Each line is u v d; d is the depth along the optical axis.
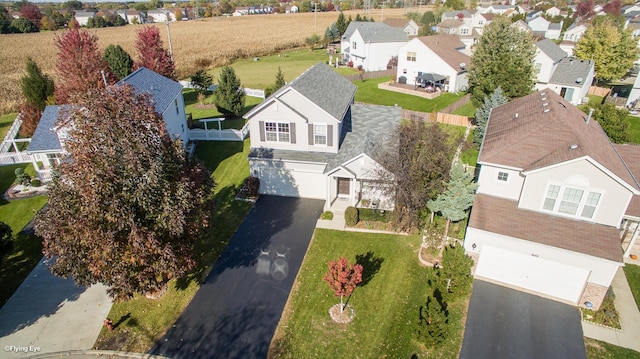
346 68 70.31
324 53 86.81
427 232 22.34
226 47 89.31
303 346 16.98
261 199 27.98
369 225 24.70
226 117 43.22
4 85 55.38
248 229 24.59
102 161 14.71
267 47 90.19
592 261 18.11
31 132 37.44
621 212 19.06
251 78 63.50
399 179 22.09
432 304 17.25
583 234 19.16
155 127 16.70
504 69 40.41
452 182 22.39
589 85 54.12
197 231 17.77
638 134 39.09
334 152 27.77
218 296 19.61
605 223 19.64
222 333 17.64
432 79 52.53
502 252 20.02
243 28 123.94
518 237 19.28
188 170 17.80
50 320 18.42
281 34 110.31
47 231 15.13
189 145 35.81
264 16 166.75
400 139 23.84
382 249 22.75
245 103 48.94
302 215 26.03
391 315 18.48
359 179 25.66
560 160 19.41
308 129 27.34
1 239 20.19
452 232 23.66
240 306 19.03
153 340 17.34
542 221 20.20
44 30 124.19
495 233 19.64
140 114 16.14
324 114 26.69
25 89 40.34
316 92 28.39
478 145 35.19
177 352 16.78
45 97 41.03
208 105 48.44
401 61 58.34
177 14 168.00
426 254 22.22
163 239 16.67
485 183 22.52
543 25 98.06
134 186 15.15
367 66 68.19
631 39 55.41
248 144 36.31
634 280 20.41
